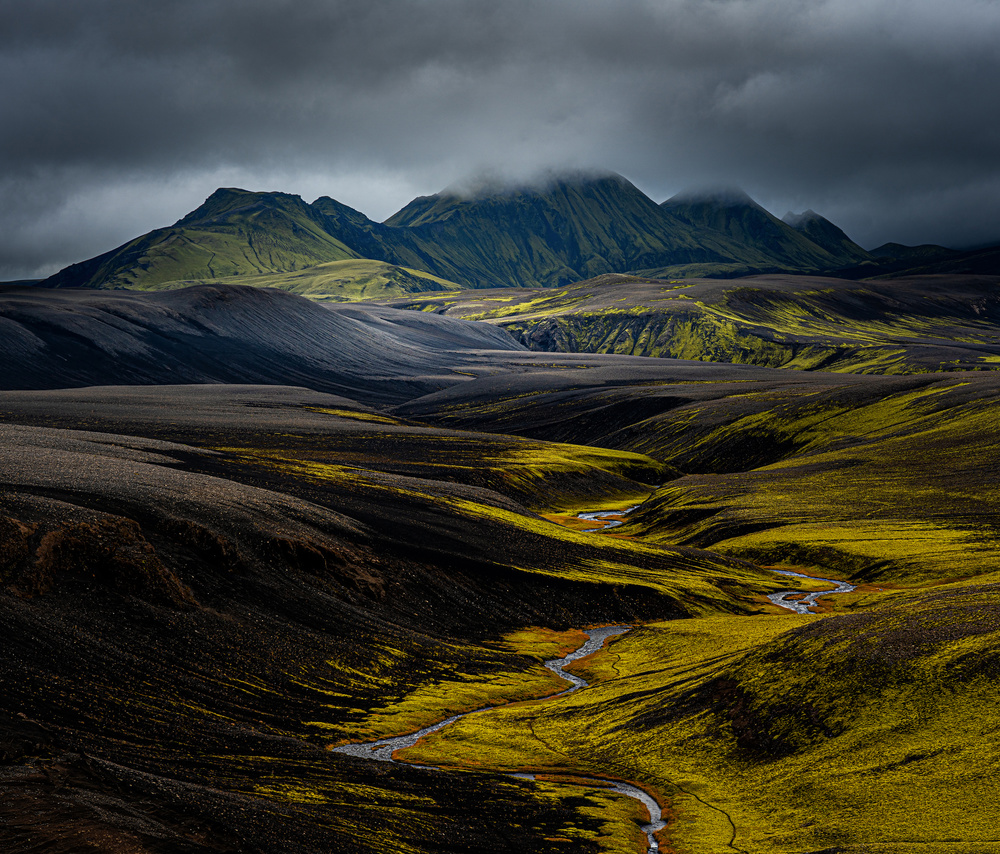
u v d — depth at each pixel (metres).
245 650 95.25
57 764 54.34
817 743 69.69
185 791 55.34
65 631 84.31
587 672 109.88
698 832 59.31
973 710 65.94
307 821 54.88
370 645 107.19
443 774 72.06
